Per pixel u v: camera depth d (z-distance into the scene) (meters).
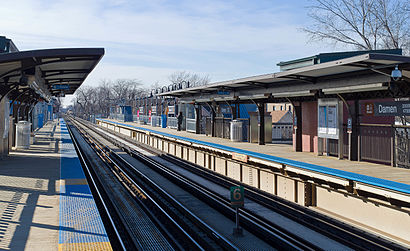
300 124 15.10
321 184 10.69
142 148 30.61
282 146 17.27
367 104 11.40
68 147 26.41
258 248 8.18
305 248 8.20
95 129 56.56
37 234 7.86
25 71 12.73
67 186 12.62
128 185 15.89
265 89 16.55
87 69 16.88
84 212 9.44
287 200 12.12
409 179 8.59
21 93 21.61
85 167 20.33
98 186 15.57
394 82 9.49
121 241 8.38
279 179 12.73
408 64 8.69
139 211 11.30
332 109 12.65
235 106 20.95
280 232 9.07
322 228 9.59
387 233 8.59
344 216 10.01
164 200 13.07
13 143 25.42
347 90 11.45
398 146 10.40
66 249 6.93
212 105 23.53
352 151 11.91
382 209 8.76
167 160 23.44
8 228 8.22
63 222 8.59
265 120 19.11
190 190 14.12
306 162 11.63
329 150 13.33
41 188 12.36
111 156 26.36
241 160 14.55
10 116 23.03
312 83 13.38
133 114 52.38
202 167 19.86
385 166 10.61
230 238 8.83
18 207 9.95
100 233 7.87
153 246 8.44
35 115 46.09
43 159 19.62
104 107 104.81
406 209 8.05
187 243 9.09
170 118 34.19
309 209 10.88
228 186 14.76
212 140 20.88
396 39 21.14
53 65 14.55
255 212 11.17
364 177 8.88
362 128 11.73
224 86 18.75
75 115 141.75
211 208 11.70
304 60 16.30
